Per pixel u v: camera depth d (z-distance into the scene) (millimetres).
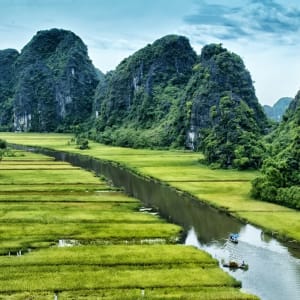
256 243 66875
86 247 61688
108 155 176250
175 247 62312
